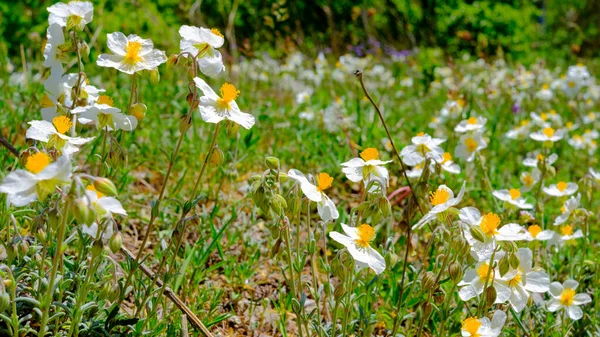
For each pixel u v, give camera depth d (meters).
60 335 0.34
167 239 0.51
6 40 1.18
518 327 0.45
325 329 0.39
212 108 0.36
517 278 0.38
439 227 0.37
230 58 1.16
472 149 0.59
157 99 0.82
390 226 0.52
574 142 0.85
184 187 0.60
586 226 0.50
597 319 0.46
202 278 0.46
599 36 2.85
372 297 0.45
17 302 0.36
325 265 0.38
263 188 0.35
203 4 1.61
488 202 0.63
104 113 0.36
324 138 0.78
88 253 0.39
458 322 0.44
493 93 1.08
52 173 0.30
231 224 0.55
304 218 0.57
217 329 0.44
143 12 1.23
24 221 0.45
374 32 2.00
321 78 1.18
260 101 1.02
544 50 2.57
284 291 0.48
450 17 2.26
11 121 0.62
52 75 0.39
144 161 0.63
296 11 1.78
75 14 0.38
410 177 0.60
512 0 2.43
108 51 1.10
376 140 0.75
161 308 0.43
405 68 1.55
